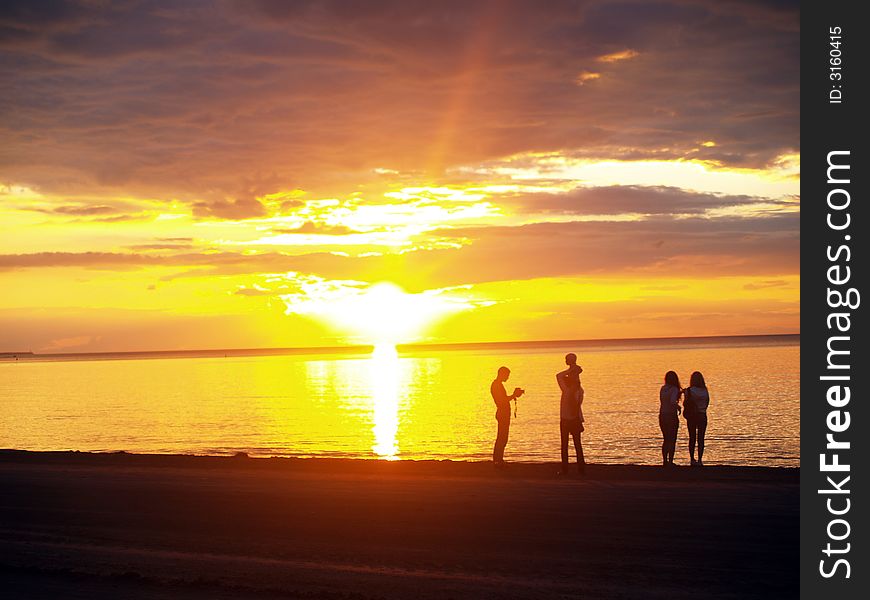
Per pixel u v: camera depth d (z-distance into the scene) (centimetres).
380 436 3947
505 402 1752
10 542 1220
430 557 1062
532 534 1153
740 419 4347
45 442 3897
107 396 7944
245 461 1950
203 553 1118
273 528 1242
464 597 905
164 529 1262
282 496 1487
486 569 1005
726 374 8981
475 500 1395
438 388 8431
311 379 11325
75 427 4681
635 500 1351
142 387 9750
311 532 1209
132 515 1368
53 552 1151
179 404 6544
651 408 5197
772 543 1084
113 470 1880
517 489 1489
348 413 5372
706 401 1739
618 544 1092
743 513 1241
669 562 1013
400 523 1244
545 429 4166
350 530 1211
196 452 3344
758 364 11712
